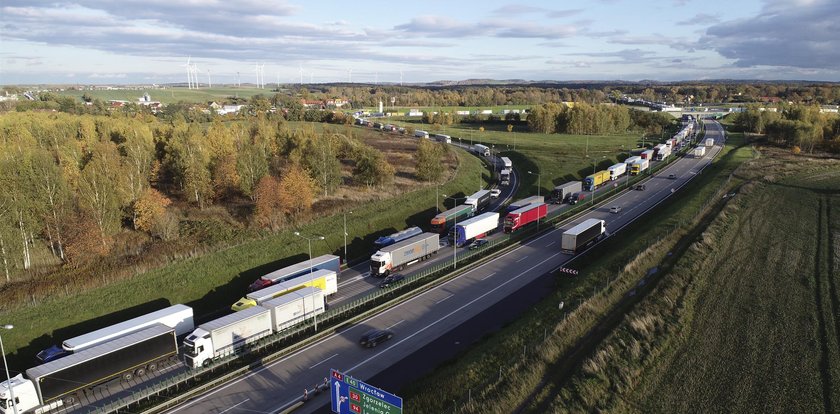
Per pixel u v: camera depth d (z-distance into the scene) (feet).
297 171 280.31
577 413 114.01
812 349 139.64
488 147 584.40
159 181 316.40
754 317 159.43
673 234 250.37
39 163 211.00
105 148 272.10
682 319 157.89
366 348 157.99
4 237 184.75
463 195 359.87
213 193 276.21
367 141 555.69
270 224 252.21
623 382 125.39
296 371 145.89
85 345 143.64
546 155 517.55
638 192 380.99
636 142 620.90
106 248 209.36
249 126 442.91
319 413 125.90
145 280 193.77
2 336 154.30
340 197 313.12
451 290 203.10
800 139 533.96
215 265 209.97
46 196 210.79
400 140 572.10
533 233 281.33
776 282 187.42
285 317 166.40
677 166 480.23
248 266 214.69
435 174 369.50
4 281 186.70
